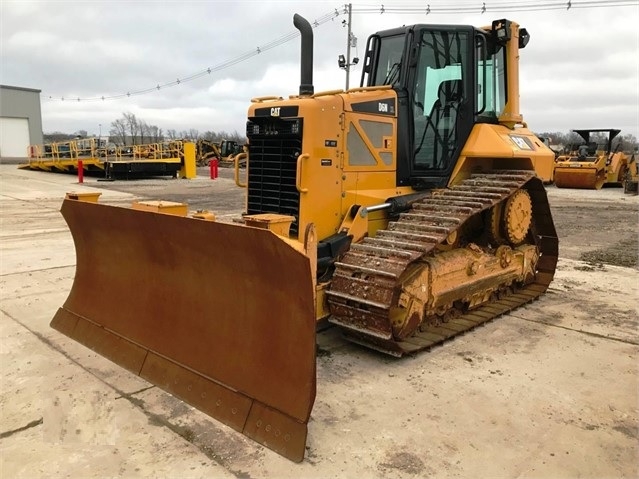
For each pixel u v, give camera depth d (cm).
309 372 316
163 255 409
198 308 390
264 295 344
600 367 434
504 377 414
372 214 502
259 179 502
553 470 294
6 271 709
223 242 349
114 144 2762
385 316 412
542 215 663
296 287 320
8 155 4344
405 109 527
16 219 1159
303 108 457
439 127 552
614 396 383
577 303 614
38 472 289
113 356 432
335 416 351
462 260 521
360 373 419
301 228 461
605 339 498
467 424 342
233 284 362
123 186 2008
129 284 449
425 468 295
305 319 319
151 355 409
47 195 1627
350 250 465
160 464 297
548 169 639
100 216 444
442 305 509
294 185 469
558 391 390
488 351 468
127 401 367
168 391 380
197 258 379
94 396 372
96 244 477
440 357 453
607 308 596
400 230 480
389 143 518
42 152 2775
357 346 477
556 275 748
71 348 455
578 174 2169
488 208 537
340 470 293
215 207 1395
